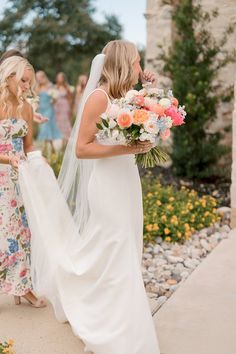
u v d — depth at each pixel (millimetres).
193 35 7473
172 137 7703
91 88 3156
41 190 3443
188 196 6523
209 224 5891
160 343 3258
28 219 3504
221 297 3922
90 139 2965
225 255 4844
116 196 3002
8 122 3580
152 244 5312
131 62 2961
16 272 3723
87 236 3189
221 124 8156
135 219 3135
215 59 7660
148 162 2984
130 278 2951
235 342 3262
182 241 5418
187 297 3930
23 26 31453
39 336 3398
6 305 3893
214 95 7676
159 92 2900
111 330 2938
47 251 3352
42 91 11945
